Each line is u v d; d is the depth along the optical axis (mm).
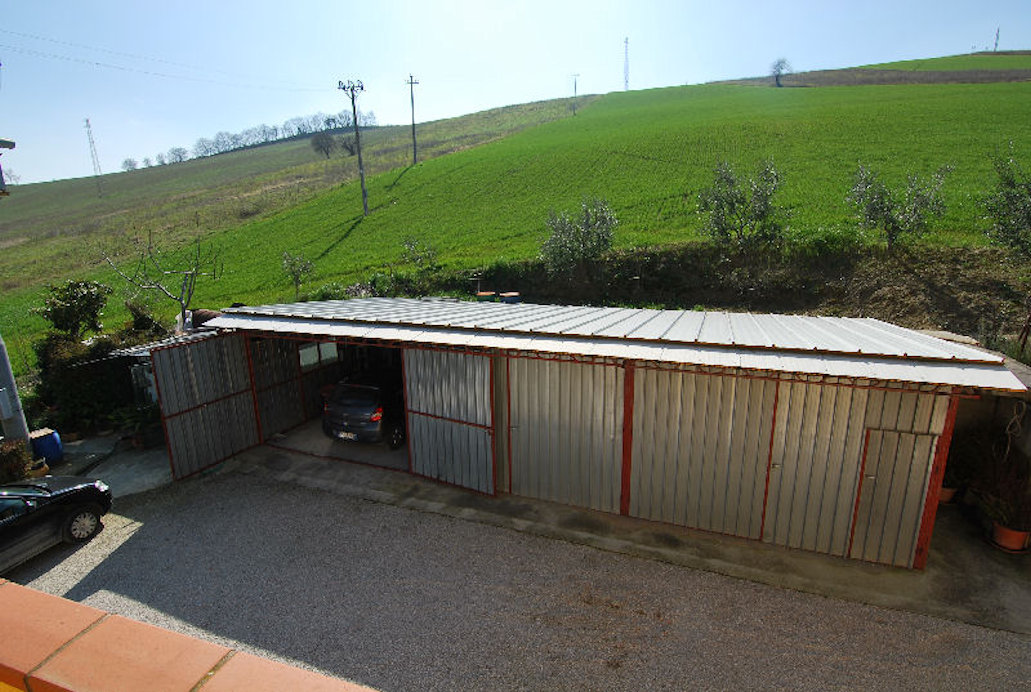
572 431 8844
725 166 25203
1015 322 16922
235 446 11484
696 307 22047
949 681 5594
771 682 5625
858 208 23688
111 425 13039
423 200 44406
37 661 2031
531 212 36219
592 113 82875
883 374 6375
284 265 30109
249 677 1899
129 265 41188
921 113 42156
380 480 10273
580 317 10422
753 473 7824
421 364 9812
